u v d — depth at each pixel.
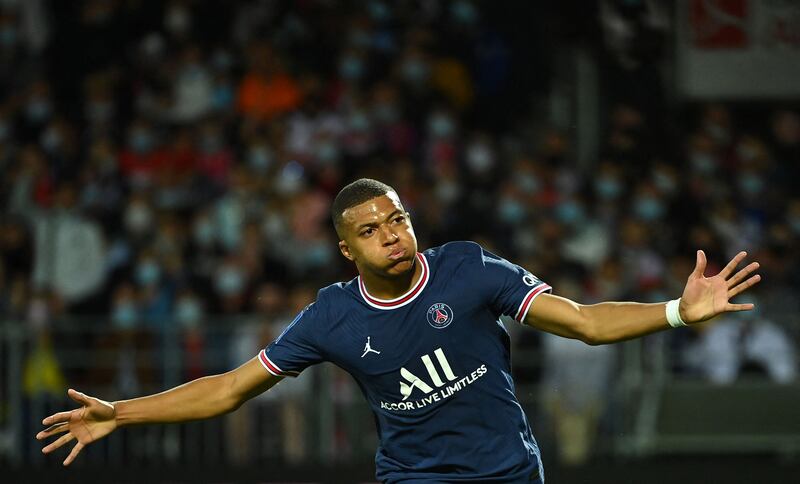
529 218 48.66
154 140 53.78
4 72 58.16
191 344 40.09
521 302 17.55
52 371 39.75
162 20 59.12
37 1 59.22
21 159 51.94
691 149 51.50
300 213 47.47
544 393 39.28
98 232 47.00
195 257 47.00
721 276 16.44
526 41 58.31
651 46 51.16
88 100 56.69
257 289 43.56
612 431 39.22
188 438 39.66
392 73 55.62
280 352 18.23
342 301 18.05
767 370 40.09
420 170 51.75
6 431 39.34
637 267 45.50
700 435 39.31
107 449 39.44
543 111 57.44
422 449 18.19
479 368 17.77
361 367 18.02
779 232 46.94
